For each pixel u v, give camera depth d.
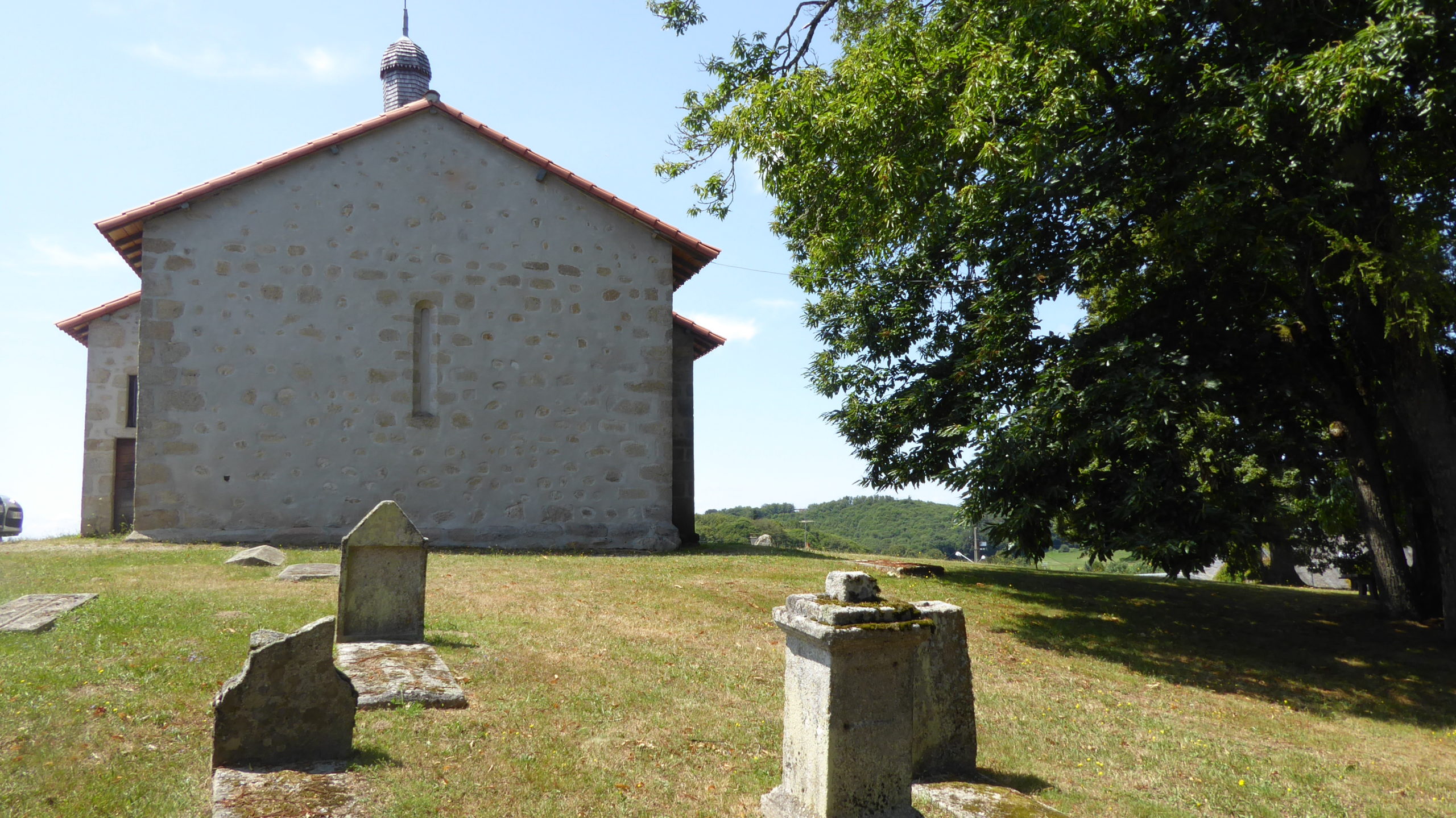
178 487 14.87
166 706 6.09
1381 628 13.53
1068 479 12.34
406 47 24.27
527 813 4.93
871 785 4.60
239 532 15.08
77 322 19.47
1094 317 16.55
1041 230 13.84
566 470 17.08
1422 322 10.17
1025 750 7.14
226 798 4.59
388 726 5.92
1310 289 12.55
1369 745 8.41
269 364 15.51
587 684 7.44
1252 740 8.22
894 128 11.81
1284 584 25.05
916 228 12.74
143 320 14.88
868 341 15.83
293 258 15.80
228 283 15.41
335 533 15.59
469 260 16.86
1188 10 11.58
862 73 12.07
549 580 12.44
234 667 6.95
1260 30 11.18
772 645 9.72
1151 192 11.88
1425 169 11.66
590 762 5.73
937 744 6.27
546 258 17.33
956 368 13.98
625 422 17.52
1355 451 14.02
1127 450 11.77
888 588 14.39
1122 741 7.70
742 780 5.66
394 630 8.22
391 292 16.31
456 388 16.58
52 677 6.41
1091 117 12.68
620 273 17.75
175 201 14.98
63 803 4.64
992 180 12.37
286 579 11.05
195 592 9.91
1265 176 10.95
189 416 15.01
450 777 5.25
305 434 15.59
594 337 17.48
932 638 6.34
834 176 12.77
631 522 17.36
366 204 16.31
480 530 16.42
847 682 4.55
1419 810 6.57
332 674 5.40
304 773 5.07
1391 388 12.36
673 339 19.75
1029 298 13.87
